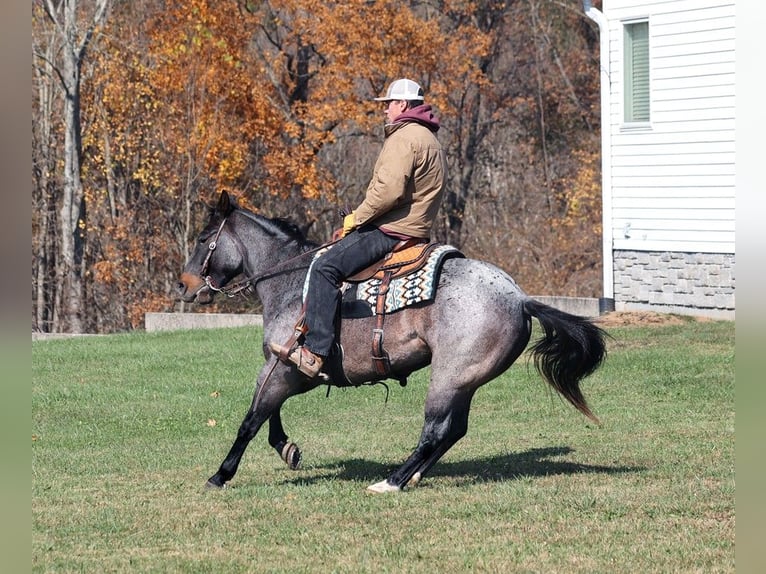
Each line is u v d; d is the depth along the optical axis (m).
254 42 39.16
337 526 8.38
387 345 9.32
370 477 10.37
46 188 39.16
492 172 44.41
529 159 43.97
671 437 12.23
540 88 41.91
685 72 22.92
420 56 35.69
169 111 35.25
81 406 15.56
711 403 14.45
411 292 9.21
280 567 7.31
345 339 9.45
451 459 11.37
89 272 39.25
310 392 16.20
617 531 8.03
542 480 9.95
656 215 23.72
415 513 8.70
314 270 9.40
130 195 39.47
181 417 14.65
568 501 8.98
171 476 10.79
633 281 24.27
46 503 9.52
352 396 15.84
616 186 24.42
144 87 35.44
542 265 42.12
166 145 36.41
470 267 9.32
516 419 13.84
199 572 7.25
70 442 13.05
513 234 43.09
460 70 37.91
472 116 42.53
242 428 9.88
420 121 9.38
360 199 42.06
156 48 34.19
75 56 34.41
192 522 8.62
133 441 13.12
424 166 9.29
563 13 43.12
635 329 21.00
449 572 7.12
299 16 36.72
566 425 13.30
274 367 9.77
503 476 10.26
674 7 23.02
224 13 34.00
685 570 7.04
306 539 8.03
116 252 38.75
